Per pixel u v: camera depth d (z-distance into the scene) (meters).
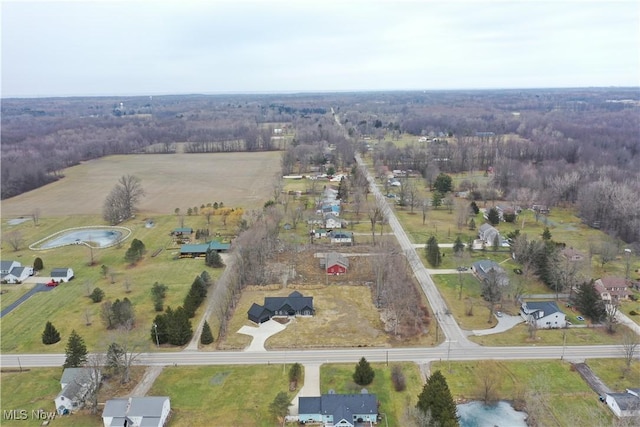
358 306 94.12
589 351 77.38
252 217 146.62
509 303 94.75
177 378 71.81
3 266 108.69
